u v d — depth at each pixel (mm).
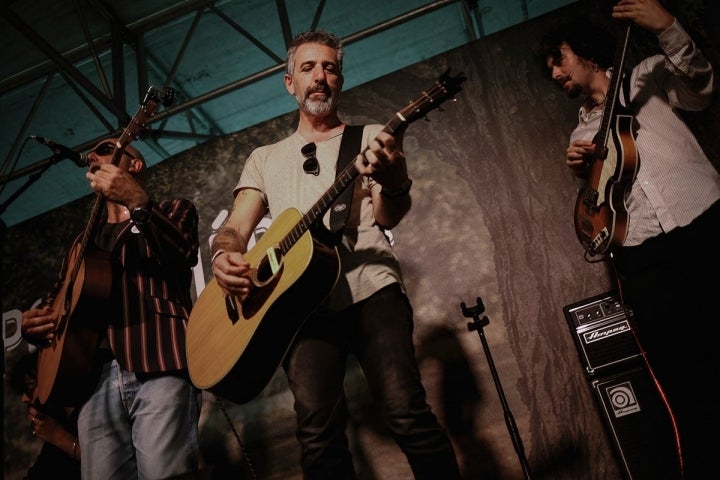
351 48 5242
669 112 2432
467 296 2969
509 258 2975
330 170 2186
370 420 2873
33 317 2477
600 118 2648
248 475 2975
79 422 2293
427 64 3385
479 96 3262
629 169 2299
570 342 2770
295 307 1927
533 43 3266
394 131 1821
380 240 2086
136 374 2264
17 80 4941
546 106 3158
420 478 1797
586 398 2672
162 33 4820
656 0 2338
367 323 1938
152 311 2344
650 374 2350
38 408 2777
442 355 2898
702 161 2334
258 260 2064
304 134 2365
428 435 1788
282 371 3098
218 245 2174
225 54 5121
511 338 2850
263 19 4879
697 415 2182
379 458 2811
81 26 4465
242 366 1998
